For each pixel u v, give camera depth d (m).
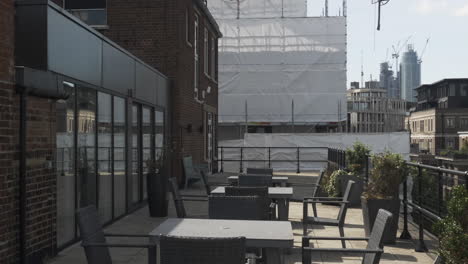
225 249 3.97
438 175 7.66
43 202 7.45
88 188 9.52
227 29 40.91
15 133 6.65
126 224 10.91
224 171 30.55
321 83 40.31
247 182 10.77
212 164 26.45
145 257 7.93
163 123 16.77
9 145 6.47
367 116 142.12
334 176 14.16
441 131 108.25
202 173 11.42
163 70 17.78
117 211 11.50
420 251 8.27
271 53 40.62
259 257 5.94
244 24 40.81
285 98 40.50
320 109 40.34
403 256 7.97
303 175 26.55
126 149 12.20
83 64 9.08
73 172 8.73
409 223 10.99
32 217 7.10
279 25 40.66
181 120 18.19
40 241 7.35
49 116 7.66
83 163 9.23
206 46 24.41
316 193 11.15
